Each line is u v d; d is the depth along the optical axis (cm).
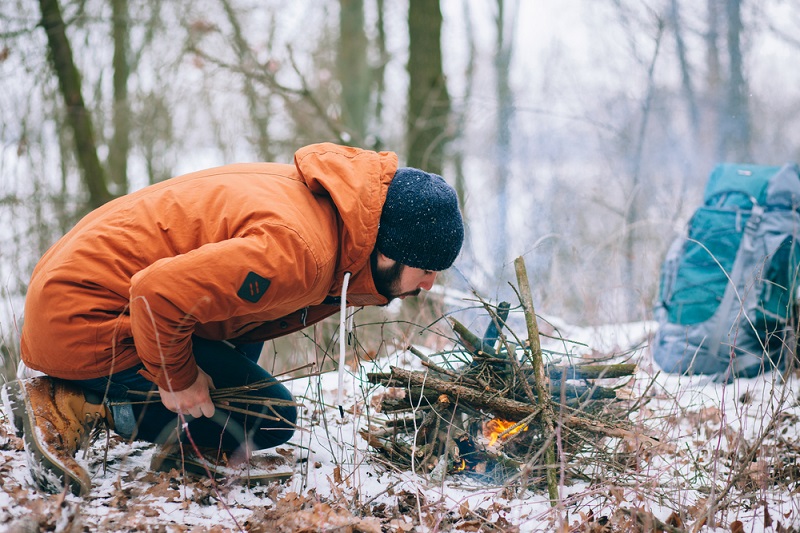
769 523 240
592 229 841
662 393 375
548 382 278
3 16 705
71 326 222
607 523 237
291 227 213
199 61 798
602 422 273
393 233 233
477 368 287
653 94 1130
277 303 218
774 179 423
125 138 1021
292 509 235
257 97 918
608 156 1018
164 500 236
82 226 236
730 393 378
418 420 285
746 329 403
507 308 303
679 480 272
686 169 1134
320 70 1052
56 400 236
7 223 692
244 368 259
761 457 262
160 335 210
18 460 252
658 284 481
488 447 264
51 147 809
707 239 429
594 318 471
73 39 866
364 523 225
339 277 240
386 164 240
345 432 309
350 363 418
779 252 408
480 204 755
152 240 223
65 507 216
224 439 259
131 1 887
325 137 875
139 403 241
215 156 1020
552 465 246
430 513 242
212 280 204
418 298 498
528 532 232
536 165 1054
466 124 882
